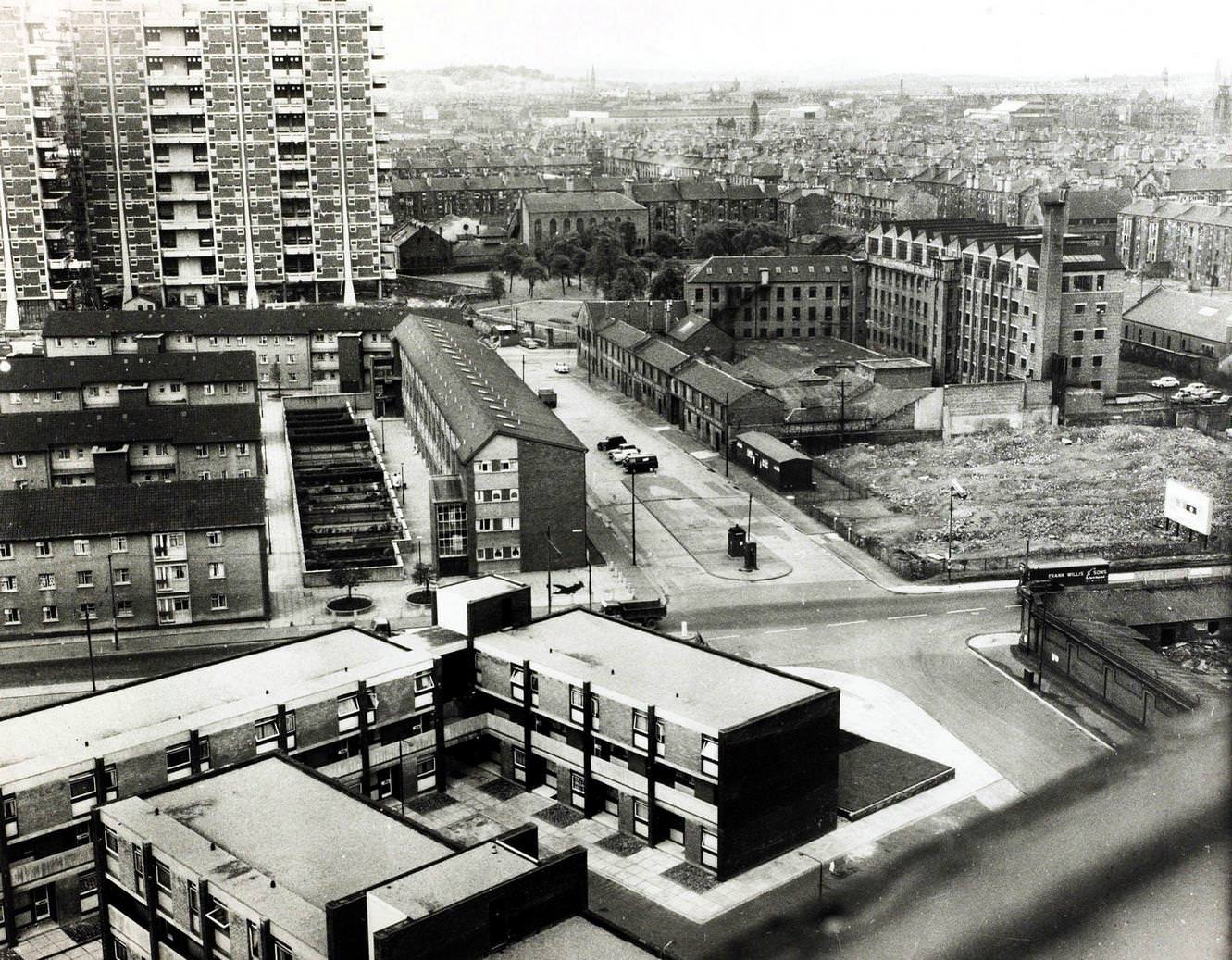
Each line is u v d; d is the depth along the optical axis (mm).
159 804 71188
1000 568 137500
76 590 120812
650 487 168500
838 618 124812
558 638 98062
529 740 94000
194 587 123250
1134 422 191875
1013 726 102000
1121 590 117812
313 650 94938
